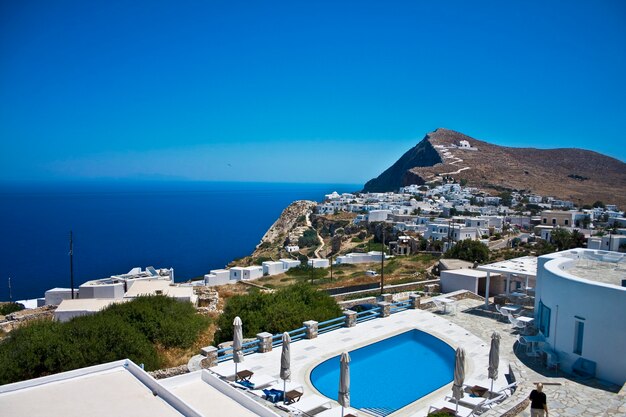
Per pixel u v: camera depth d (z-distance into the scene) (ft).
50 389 39.96
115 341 72.08
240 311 83.56
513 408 47.32
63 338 70.38
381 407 53.62
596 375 58.03
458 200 545.03
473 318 86.84
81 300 146.51
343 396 44.06
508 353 68.23
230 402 42.93
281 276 290.76
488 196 597.93
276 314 81.05
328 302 93.30
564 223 387.14
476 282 110.32
